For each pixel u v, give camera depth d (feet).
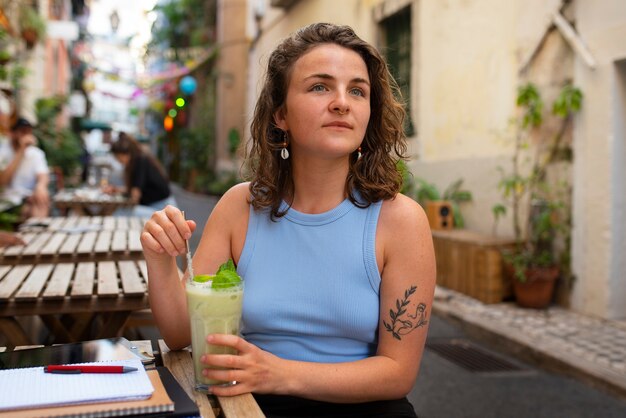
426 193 21.98
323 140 4.74
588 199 15.31
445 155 21.89
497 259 17.03
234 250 5.42
